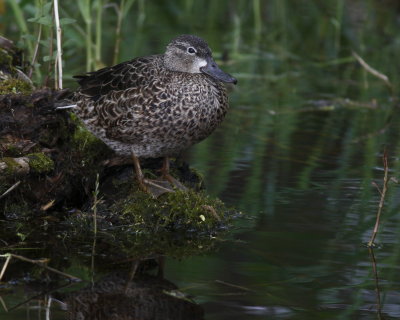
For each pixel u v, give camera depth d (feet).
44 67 45.70
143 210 31.71
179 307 23.41
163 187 32.78
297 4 71.15
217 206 32.19
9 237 29.86
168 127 32.07
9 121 33.35
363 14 69.56
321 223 30.83
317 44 63.82
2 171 31.50
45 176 33.14
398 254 27.68
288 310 23.13
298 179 36.24
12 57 39.22
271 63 59.82
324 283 25.22
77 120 35.96
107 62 54.24
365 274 25.89
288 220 31.24
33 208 32.83
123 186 33.58
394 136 43.73
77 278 25.71
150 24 66.28
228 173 37.06
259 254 27.84
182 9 71.92
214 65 33.76
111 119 32.42
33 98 33.76
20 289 24.73
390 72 56.80
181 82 32.07
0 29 59.62
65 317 22.70
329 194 34.19
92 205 32.65
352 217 31.42
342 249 28.17
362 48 62.39
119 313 23.07
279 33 65.67
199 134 32.89
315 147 41.60
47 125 34.14
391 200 33.42
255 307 23.34
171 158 36.17
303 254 27.71
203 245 29.17
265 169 37.76
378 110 49.57
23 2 47.70
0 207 32.24
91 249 28.73
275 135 43.96
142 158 35.24
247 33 65.77
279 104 50.67
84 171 34.17
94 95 33.30
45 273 26.12
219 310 23.13
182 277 25.76
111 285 25.13
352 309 23.22
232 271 26.30
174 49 33.60
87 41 49.88
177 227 31.35
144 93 31.86
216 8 71.97
